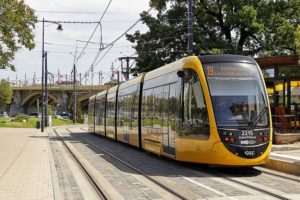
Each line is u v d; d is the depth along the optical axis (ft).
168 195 40.22
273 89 88.94
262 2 129.70
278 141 76.13
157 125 70.13
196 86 56.13
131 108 90.79
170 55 136.77
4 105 398.42
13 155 76.43
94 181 48.67
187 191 41.42
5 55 83.56
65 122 309.01
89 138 134.21
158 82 71.41
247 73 55.72
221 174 52.95
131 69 141.18
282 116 79.36
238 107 53.72
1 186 44.06
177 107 60.64
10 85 408.26
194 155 55.77
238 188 42.91
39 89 408.87
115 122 110.42
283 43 127.54
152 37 137.28
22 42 83.51
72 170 59.47
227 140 52.24
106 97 128.26
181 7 133.59
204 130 54.08
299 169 51.16
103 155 79.61
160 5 135.64
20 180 48.03
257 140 52.75
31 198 37.78
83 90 386.93
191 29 79.56
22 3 81.30
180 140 58.75
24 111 440.45
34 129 198.39
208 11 134.51
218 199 37.29
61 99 399.85
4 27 79.66
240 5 127.85
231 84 54.85
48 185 44.78
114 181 48.80
